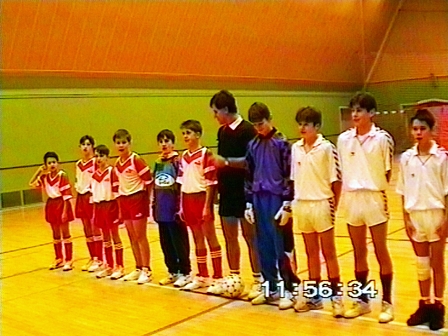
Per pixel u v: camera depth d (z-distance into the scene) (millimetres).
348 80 16391
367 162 3123
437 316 3043
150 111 11664
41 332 3447
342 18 14203
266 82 14031
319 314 3406
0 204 9445
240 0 11352
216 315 3535
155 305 3824
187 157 4004
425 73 15719
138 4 9805
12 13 8539
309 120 3246
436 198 2918
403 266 4371
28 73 9617
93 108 10711
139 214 4324
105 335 3330
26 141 9828
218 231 6152
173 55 11367
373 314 3338
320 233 3314
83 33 9586
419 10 15508
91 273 4828
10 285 4562
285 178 3432
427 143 2941
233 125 3713
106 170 4547
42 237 6680
